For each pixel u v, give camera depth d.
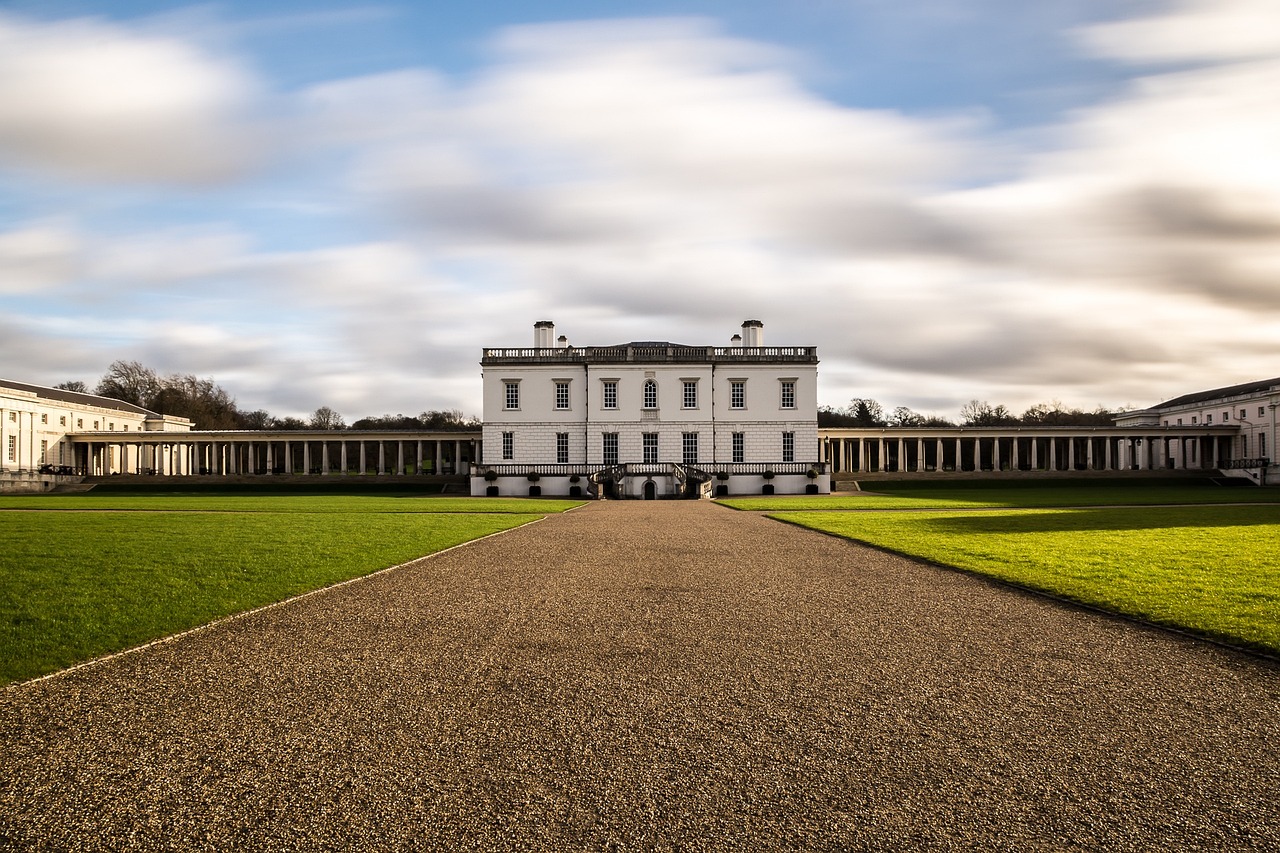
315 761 6.09
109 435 82.56
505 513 36.19
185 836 4.94
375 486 73.56
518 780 5.75
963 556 18.11
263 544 19.86
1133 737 6.62
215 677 8.36
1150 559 17.12
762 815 5.23
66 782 5.70
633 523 30.06
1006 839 4.91
